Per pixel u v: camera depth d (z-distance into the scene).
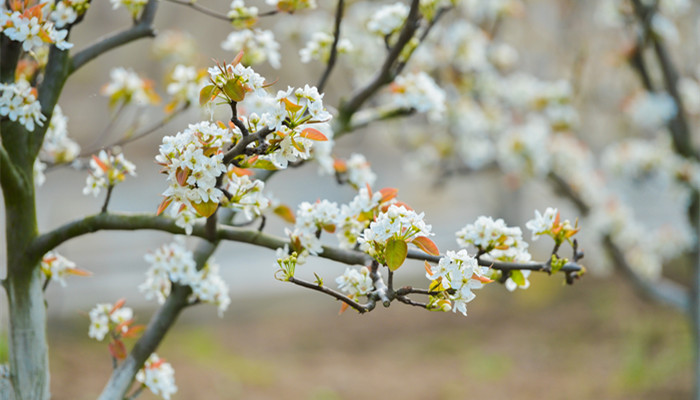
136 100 3.07
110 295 8.67
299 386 7.02
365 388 7.21
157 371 2.50
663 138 5.67
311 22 4.71
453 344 8.79
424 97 3.07
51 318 7.66
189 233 2.08
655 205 13.75
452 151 5.74
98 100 14.01
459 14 5.11
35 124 2.14
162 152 1.69
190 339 8.17
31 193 2.14
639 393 7.00
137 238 11.39
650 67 5.68
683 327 8.44
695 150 5.25
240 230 2.19
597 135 8.11
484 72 5.27
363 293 1.93
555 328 9.15
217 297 2.56
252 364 7.58
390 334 9.17
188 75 2.92
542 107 5.42
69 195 13.39
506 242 2.11
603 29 7.11
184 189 1.69
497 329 9.26
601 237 5.57
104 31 13.40
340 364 8.03
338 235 2.20
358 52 4.54
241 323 9.24
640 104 5.29
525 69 7.95
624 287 10.20
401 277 10.27
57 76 2.19
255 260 11.64
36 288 2.20
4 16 1.85
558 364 8.03
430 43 4.85
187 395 6.02
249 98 2.57
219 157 1.67
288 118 1.67
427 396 7.06
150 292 2.54
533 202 13.87
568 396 7.06
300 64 10.41
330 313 9.86
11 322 2.18
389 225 1.76
